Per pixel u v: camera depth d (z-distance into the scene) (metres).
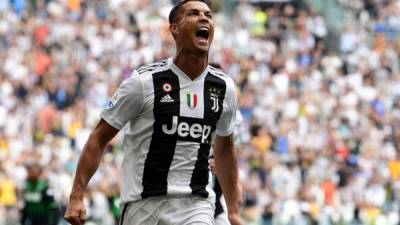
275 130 37.50
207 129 11.71
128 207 11.72
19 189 30.02
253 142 36.88
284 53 44.72
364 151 37.81
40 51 40.78
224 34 45.38
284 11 47.91
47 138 33.72
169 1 46.38
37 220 24.45
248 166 34.22
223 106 11.81
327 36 47.34
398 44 47.62
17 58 39.81
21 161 31.19
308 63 44.59
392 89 43.44
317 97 41.12
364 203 34.47
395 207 35.09
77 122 35.59
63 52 41.03
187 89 11.63
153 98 11.52
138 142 11.61
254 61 42.91
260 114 38.69
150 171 11.56
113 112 11.54
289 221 32.53
